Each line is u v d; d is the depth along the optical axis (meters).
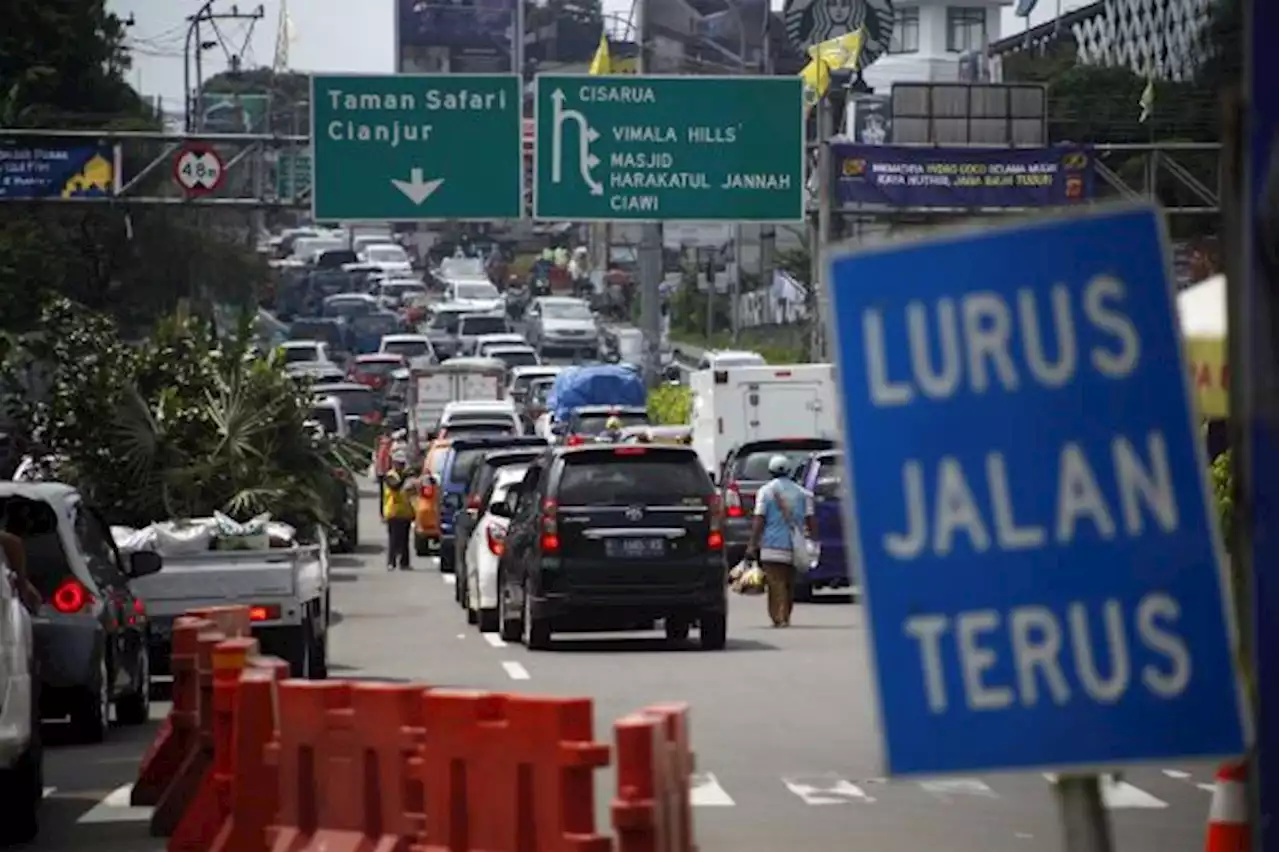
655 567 61.00
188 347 78.06
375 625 72.12
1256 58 14.37
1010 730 12.87
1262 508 14.20
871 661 12.87
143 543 54.38
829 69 134.38
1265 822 14.31
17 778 31.00
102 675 43.22
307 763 26.22
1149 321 13.02
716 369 109.06
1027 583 12.93
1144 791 35.88
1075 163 119.38
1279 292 14.21
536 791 22.36
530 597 61.66
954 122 125.94
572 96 113.94
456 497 99.69
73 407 75.56
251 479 75.81
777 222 115.44
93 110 161.25
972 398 12.96
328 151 114.12
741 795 35.38
